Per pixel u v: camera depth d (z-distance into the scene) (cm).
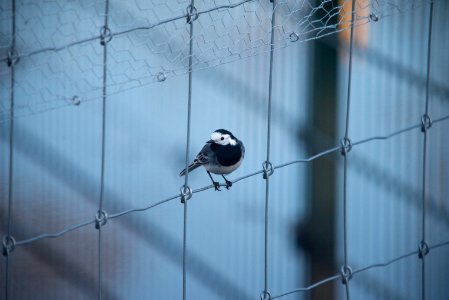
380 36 1392
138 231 1391
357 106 1433
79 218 1371
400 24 1396
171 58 861
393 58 1406
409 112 1427
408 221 1445
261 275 1412
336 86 1372
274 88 1396
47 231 1359
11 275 1351
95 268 1387
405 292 1437
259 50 911
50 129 1349
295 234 1410
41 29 757
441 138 1441
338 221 1432
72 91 809
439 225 1448
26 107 747
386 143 1438
